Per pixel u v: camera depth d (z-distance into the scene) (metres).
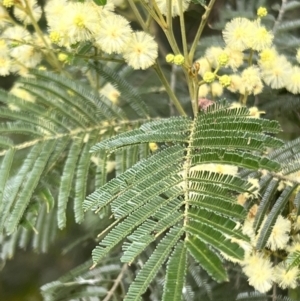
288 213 0.22
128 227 0.16
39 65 0.26
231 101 0.26
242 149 0.18
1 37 0.23
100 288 0.26
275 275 0.21
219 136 0.18
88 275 0.26
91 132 0.23
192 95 0.22
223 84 0.21
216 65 0.24
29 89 0.23
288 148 0.21
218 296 0.24
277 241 0.21
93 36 0.21
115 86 0.23
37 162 0.22
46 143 0.22
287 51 0.26
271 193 0.21
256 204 0.21
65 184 0.21
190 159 0.17
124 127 0.23
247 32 0.22
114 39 0.21
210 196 0.16
